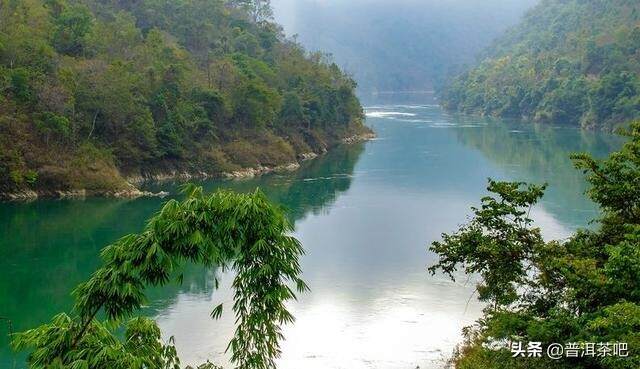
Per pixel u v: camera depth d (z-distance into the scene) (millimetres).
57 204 51250
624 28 136375
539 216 46031
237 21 117312
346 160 83500
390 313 27344
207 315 26891
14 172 50844
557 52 157875
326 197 56281
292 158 80000
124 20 87000
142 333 9359
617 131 18578
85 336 8289
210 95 72688
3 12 59000
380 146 97375
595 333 12820
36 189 53438
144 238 8258
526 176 66000
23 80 53562
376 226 44375
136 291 8148
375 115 155625
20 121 52969
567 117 130875
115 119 60906
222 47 98938
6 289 30547
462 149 90938
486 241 16750
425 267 34031
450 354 23016
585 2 186375
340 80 118312
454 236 17594
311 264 34750
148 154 63594
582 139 101125
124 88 60469
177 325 25688
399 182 64062
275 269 8664
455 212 48688
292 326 25875
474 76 179375
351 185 62906
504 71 168750
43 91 54875
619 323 11742
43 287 30922
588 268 14188
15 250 37531
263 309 8820
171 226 8227
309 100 95375
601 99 117812
